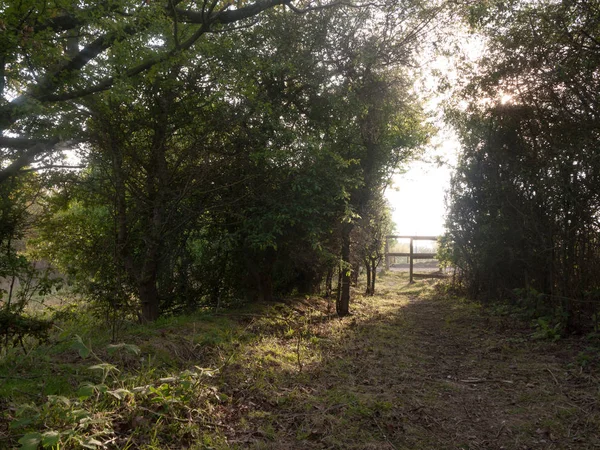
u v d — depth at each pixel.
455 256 12.25
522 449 3.84
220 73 7.66
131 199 7.79
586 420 4.30
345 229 9.62
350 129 9.41
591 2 6.80
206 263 9.18
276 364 5.85
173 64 6.74
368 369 6.03
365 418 4.39
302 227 8.53
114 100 6.50
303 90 8.98
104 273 7.84
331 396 4.91
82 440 3.21
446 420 4.41
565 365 6.00
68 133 6.29
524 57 7.54
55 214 8.70
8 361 4.75
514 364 6.23
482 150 10.06
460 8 8.51
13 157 7.01
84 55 6.32
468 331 8.44
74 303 8.21
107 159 7.25
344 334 8.05
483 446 3.90
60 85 6.19
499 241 9.95
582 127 6.93
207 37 7.80
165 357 5.32
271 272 9.78
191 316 7.75
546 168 7.58
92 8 6.11
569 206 7.25
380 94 9.33
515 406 4.75
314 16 8.61
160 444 3.56
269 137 8.08
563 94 7.23
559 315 7.62
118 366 4.83
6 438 3.20
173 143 7.97
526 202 8.48
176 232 8.18
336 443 3.84
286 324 8.16
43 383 4.11
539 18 7.46
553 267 7.86
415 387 5.36
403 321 9.54
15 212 7.52
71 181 7.62
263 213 8.15
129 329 6.52
